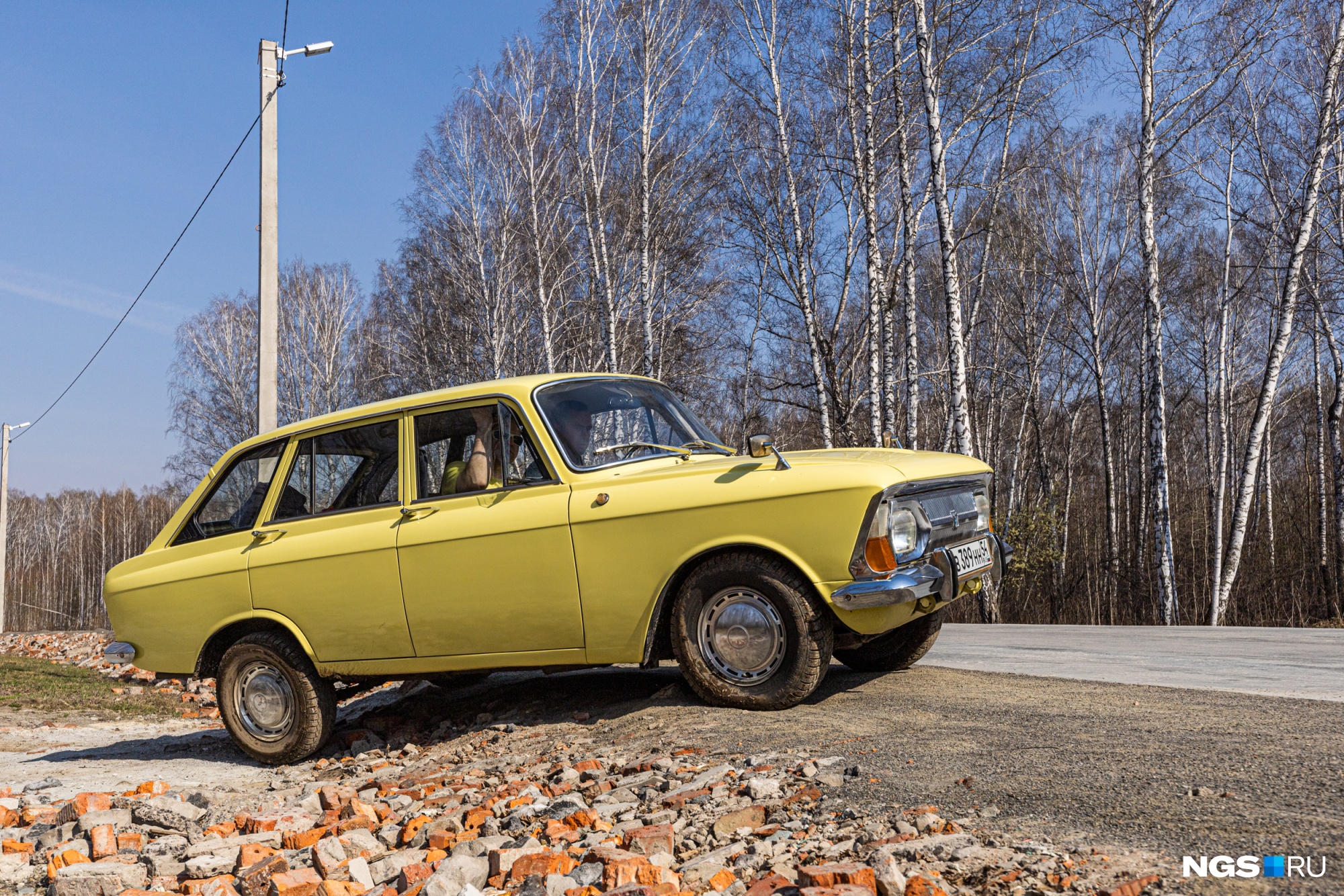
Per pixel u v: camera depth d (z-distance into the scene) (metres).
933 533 4.76
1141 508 29.95
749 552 4.70
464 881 2.96
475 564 5.19
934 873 2.49
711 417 31.33
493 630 5.19
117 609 6.40
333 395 42.25
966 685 5.04
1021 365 35.75
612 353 25.64
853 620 4.51
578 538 4.96
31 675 13.06
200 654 6.10
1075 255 31.77
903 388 33.69
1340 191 23.14
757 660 4.69
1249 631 9.26
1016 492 33.88
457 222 29.81
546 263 28.41
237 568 5.93
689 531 4.73
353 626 5.56
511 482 5.24
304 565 5.70
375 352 40.00
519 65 28.53
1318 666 5.79
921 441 35.81
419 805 4.12
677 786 3.73
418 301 34.03
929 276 33.62
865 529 4.40
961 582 4.92
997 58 19.28
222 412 43.78
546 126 28.27
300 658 5.76
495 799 3.98
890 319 22.28
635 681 6.15
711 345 29.05
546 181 28.44
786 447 35.59
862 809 3.15
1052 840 2.66
